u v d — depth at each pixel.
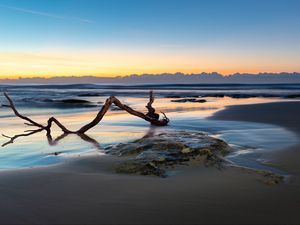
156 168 7.18
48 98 46.59
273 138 11.36
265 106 25.08
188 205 5.14
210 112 22.22
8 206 5.15
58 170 7.34
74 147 10.66
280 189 5.88
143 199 5.41
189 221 4.57
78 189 5.93
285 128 13.75
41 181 6.44
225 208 5.03
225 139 11.30
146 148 8.58
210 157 7.80
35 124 13.84
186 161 7.56
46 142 11.76
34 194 5.68
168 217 4.71
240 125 15.21
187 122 16.86
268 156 8.56
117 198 5.46
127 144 9.42
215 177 6.60
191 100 38.53
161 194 5.65
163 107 28.23
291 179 6.54
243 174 6.77
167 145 8.52
